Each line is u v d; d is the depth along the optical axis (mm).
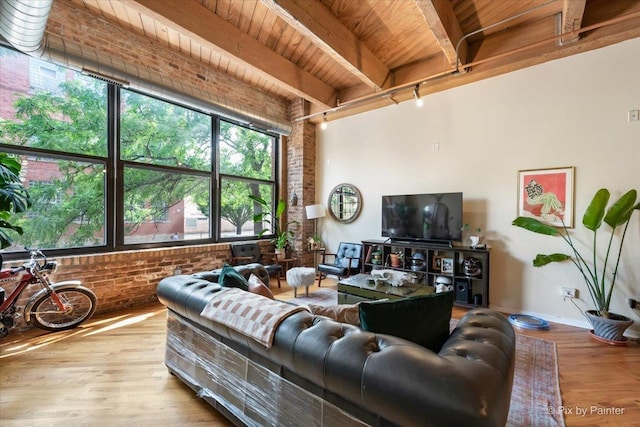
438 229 4078
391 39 3689
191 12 2992
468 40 3703
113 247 3650
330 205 5656
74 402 1824
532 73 3553
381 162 4961
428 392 791
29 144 3053
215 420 1682
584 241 3240
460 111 4117
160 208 4152
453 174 4180
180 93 3779
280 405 1311
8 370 2191
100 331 2932
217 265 4664
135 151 3875
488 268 3588
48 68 3170
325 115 5211
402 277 3277
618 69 3059
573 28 2947
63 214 3295
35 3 1979
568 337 2912
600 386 2045
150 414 1723
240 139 5273
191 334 1904
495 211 3820
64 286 2965
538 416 1732
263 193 5691
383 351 954
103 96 3574
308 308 1605
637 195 2953
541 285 3494
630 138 3004
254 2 3080
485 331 1233
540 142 3502
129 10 3262
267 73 3893
